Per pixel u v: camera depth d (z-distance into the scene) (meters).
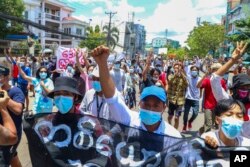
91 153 3.31
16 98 4.19
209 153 2.99
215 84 4.58
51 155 3.36
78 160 3.30
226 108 3.03
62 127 3.38
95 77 4.34
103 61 3.05
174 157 3.07
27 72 11.41
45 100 6.09
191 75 8.35
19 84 10.45
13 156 4.31
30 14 62.75
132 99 10.09
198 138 3.04
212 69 7.12
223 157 2.97
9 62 11.03
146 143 3.16
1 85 4.15
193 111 8.42
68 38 75.50
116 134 3.25
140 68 16.05
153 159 3.12
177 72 8.55
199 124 9.59
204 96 7.39
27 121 3.47
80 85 6.84
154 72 9.27
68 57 11.64
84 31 80.19
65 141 3.36
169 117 8.78
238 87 4.45
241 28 37.19
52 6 74.94
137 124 3.29
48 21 72.88
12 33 39.38
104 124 3.30
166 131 3.27
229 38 38.28
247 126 3.55
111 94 3.16
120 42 83.44
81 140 3.32
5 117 3.00
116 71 8.00
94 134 3.31
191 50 69.56
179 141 3.08
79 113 3.43
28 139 3.45
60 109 3.40
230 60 4.46
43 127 3.42
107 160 3.25
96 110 4.40
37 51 41.88
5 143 2.92
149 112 3.11
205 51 66.38
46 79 6.50
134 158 3.17
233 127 2.96
